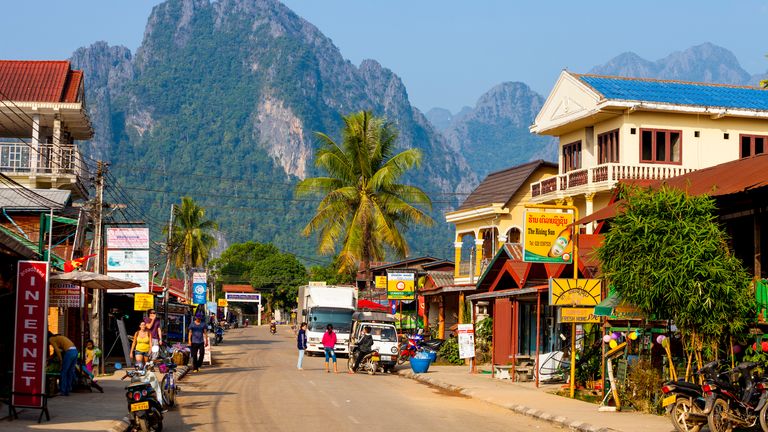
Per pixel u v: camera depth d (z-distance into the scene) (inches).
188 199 3631.9
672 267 689.0
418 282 2234.3
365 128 2044.8
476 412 812.0
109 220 1405.0
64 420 668.7
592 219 918.4
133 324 1962.4
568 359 1066.7
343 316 1882.4
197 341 1341.0
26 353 663.1
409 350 1649.9
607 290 898.1
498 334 1352.1
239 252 6368.1
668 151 1503.4
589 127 1612.9
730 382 602.9
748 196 781.3
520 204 1844.2
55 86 1502.2
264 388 1031.6
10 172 1439.5
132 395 620.4
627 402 805.9
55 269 982.4
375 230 2018.9
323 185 2060.8
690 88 1626.5
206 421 706.8
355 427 672.4
